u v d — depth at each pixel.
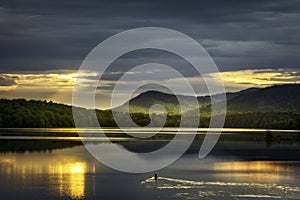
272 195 45.31
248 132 164.25
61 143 100.62
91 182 51.97
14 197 44.78
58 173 57.84
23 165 64.44
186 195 45.28
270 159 72.50
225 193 46.09
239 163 67.75
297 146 97.44
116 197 44.91
